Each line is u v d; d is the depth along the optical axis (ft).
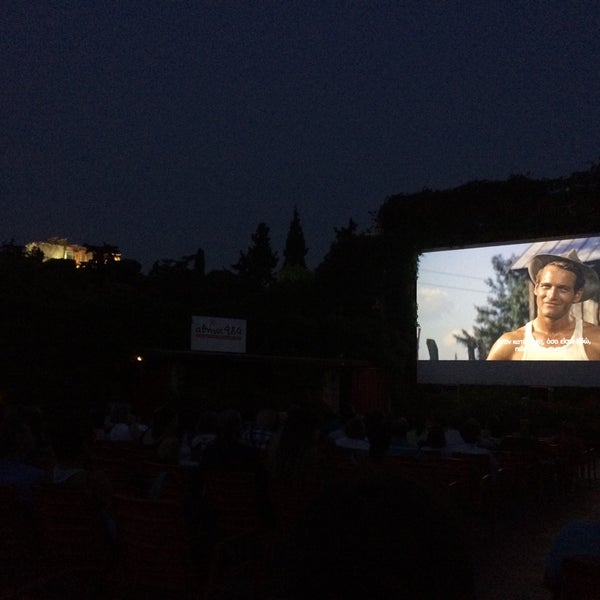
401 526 2.38
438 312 85.97
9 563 17.38
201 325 68.64
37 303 60.13
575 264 76.89
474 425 30.99
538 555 23.49
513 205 81.97
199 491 15.88
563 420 62.80
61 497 15.43
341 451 26.68
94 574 15.64
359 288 92.02
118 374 64.44
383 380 83.82
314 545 2.42
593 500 37.37
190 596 14.43
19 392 57.06
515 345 79.71
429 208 87.20
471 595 2.39
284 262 220.84
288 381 77.66
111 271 107.86
